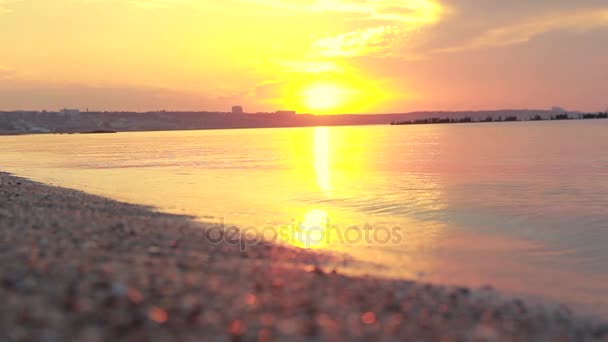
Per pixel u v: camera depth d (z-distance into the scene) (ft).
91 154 285.43
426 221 80.59
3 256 38.81
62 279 33.24
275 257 52.49
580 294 45.06
